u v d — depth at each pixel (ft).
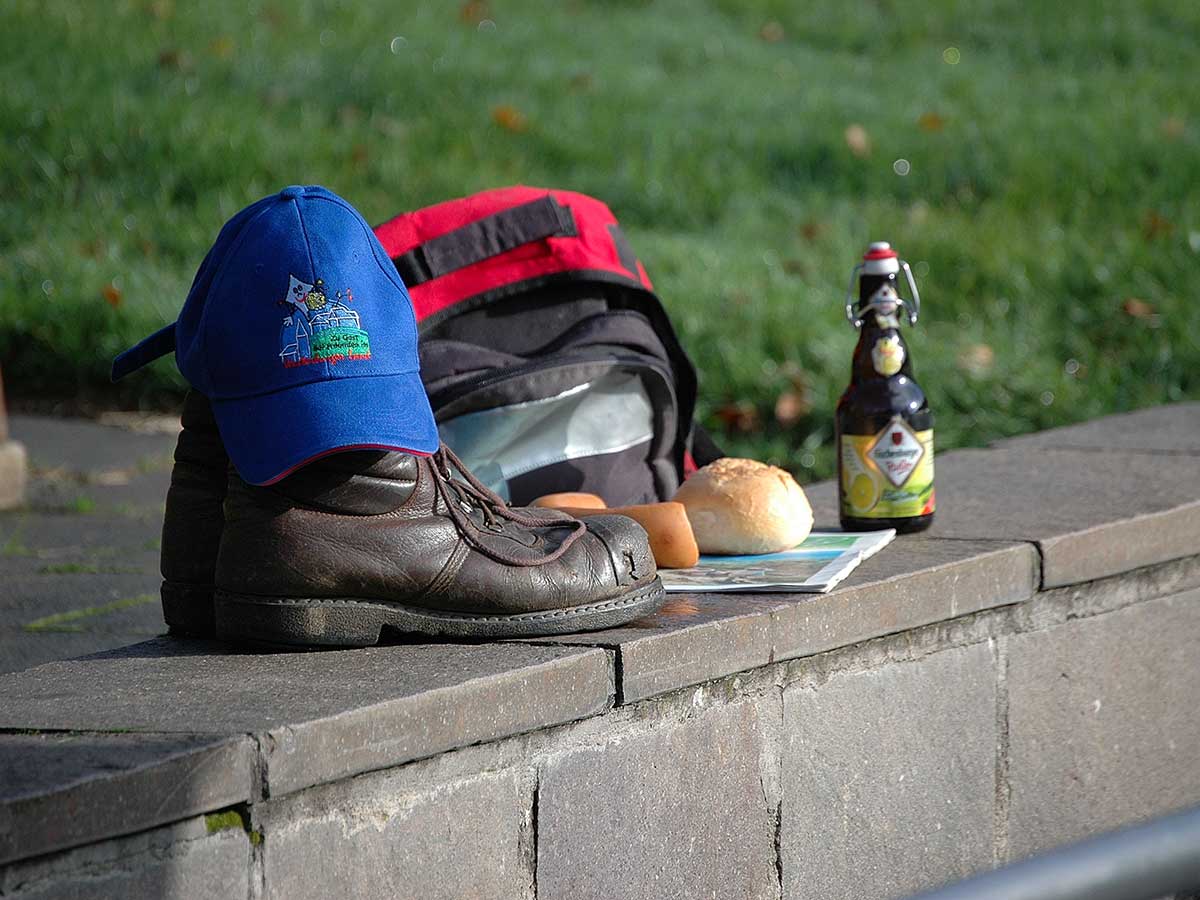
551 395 9.88
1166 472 11.03
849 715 9.44
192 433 9.07
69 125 21.27
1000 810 9.89
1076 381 14.56
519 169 20.94
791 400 13.94
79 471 13.73
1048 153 20.89
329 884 8.37
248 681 8.59
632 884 8.95
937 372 14.33
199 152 20.62
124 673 8.70
